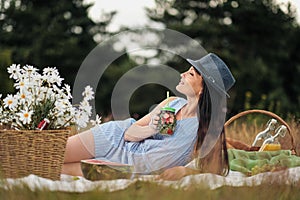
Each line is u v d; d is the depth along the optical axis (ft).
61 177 14.84
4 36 68.54
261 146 18.28
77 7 71.51
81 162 15.19
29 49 67.05
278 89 65.46
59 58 67.21
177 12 73.41
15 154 13.92
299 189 12.34
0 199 10.98
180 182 11.39
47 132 13.96
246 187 11.69
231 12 70.79
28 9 70.23
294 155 17.28
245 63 66.49
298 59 68.95
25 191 10.94
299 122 25.12
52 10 70.85
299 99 63.82
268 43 69.56
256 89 65.10
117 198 10.62
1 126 15.17
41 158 13.98
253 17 69.62
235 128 25.91
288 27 69.31
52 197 10.80
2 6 71.26
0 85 41.52
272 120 18.57
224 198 11.25
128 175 14.78
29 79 14.48
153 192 10.71
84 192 11.19
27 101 14.32
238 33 69.51
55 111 14.35
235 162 16.72
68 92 14.73
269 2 70.54
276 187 11.79
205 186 11.23
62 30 68.90
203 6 72.69
